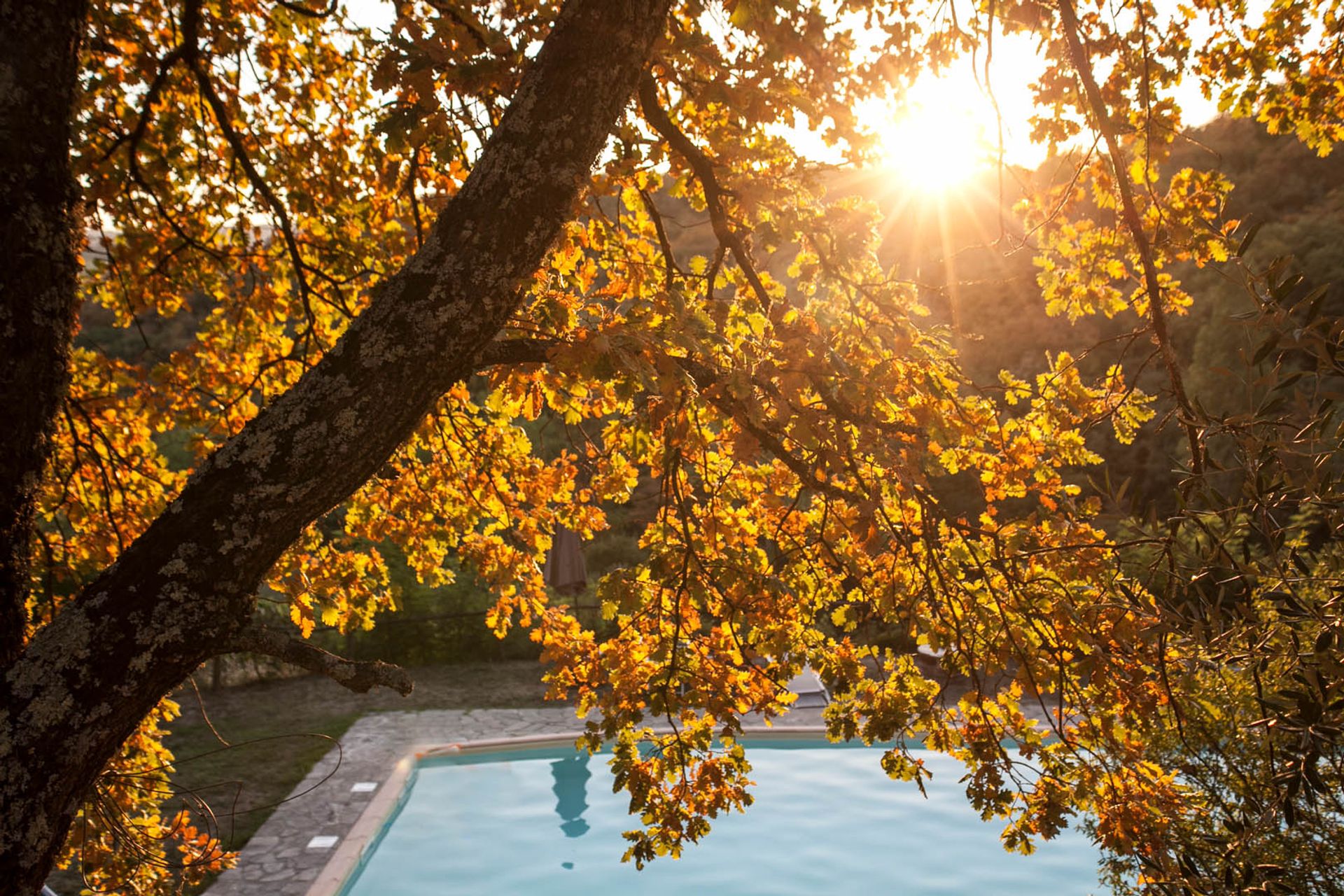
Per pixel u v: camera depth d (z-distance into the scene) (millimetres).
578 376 2326
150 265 4941
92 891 3832
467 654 15289
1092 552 2906
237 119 4898
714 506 3516
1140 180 3654
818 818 10055
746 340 2672
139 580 1734
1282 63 3811
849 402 2574
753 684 3297
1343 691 2223
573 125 1991
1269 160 21578
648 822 3189
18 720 1636
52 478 4316
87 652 1682
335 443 1826
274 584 4316
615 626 14602
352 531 4652
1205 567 2455
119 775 3848
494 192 1959
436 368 1917
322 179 5129
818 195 2914
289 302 5129
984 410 3295
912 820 9961
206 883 7625
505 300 1983
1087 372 19438
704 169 3039
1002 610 2922
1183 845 2844
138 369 4785
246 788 9703
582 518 4414
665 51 2404
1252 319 2279
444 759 11328
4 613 1906
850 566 3414
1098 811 2941
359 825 8922
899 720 3035
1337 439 2221
